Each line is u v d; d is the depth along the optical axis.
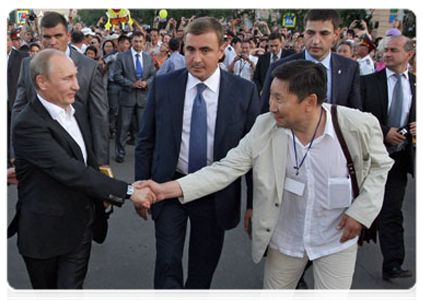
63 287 2.03
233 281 2.96
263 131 1.85
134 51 5.95
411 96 2.92
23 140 1.83
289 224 1.89
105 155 3.07
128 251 3.34
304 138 1.78
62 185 1.92
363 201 1.76
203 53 2.04
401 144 2.87
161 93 2.20
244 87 2.21
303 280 2.73
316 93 1.64
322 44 2.64
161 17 13.62
